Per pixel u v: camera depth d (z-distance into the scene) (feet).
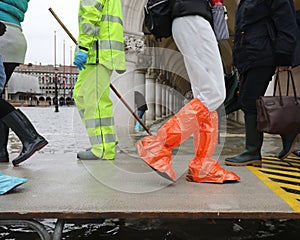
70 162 11.85
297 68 28.19
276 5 10.33
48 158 12.75
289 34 10.29
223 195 7.66
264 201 7.16
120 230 7.92
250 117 11.66
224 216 6.42
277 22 10.41
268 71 11.35
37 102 186.70
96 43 11.50
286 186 8.63
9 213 6.40
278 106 10.88
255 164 11.73
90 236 7.65
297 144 20.88
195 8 8.83
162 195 7.63
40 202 7.00
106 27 11.53
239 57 11.68
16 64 11.81
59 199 7.23
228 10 42.78
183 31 8.93
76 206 6.72
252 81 11.49
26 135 11.27
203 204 6.89
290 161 12.87
